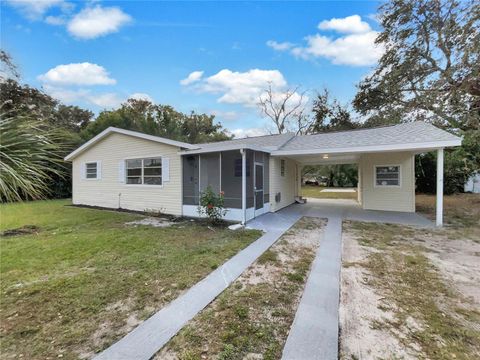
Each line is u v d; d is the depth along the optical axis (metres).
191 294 2.98
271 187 9.17
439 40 12.31
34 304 2.74
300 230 6.24
